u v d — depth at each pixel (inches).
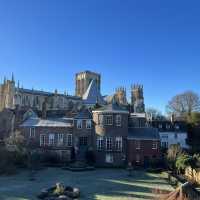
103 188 2135.8
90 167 3120.1
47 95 6806.1
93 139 3528.5
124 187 2183.8
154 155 3481.8
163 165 3329.2
